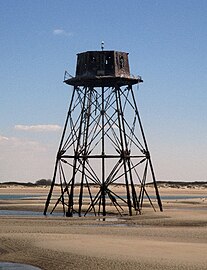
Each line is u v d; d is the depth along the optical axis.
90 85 73.25
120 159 72.00
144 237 43.22
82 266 31.05
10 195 198.25
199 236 44.00
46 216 69.69
